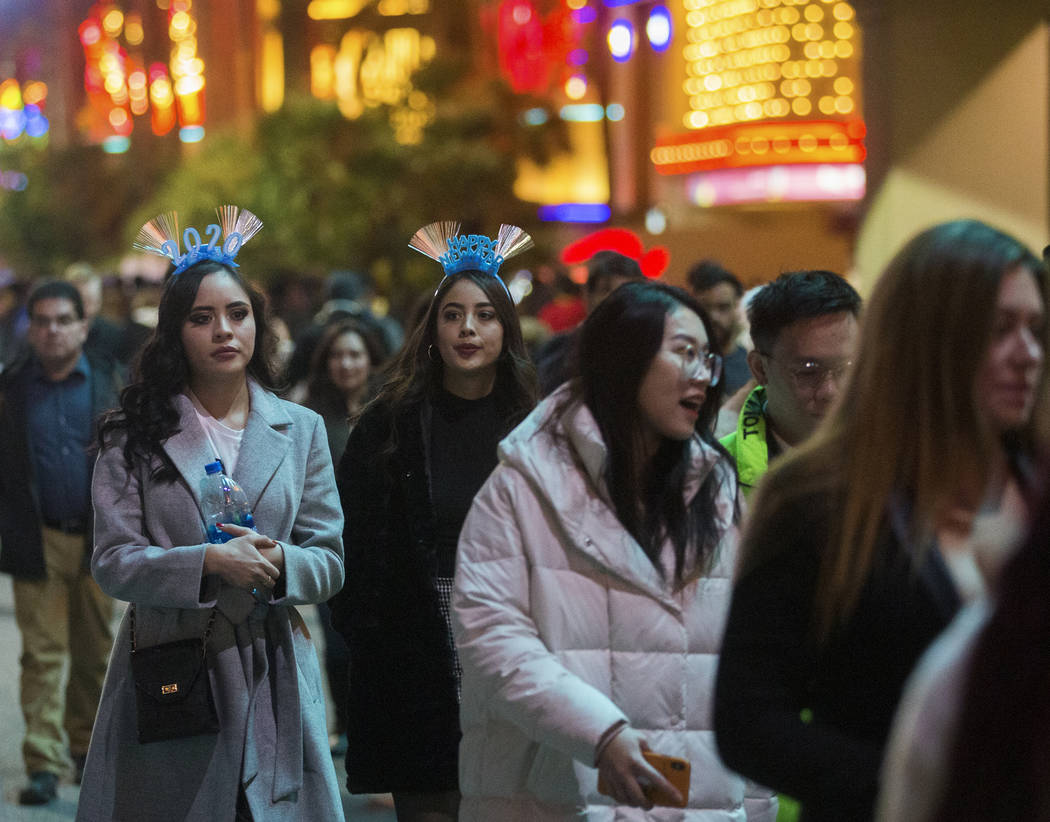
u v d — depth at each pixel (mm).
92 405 18406
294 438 11547
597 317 8492
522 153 102188
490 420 12883
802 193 81500
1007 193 36406
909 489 5980
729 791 8367
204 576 10609
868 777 5887
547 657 8039
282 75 153000
